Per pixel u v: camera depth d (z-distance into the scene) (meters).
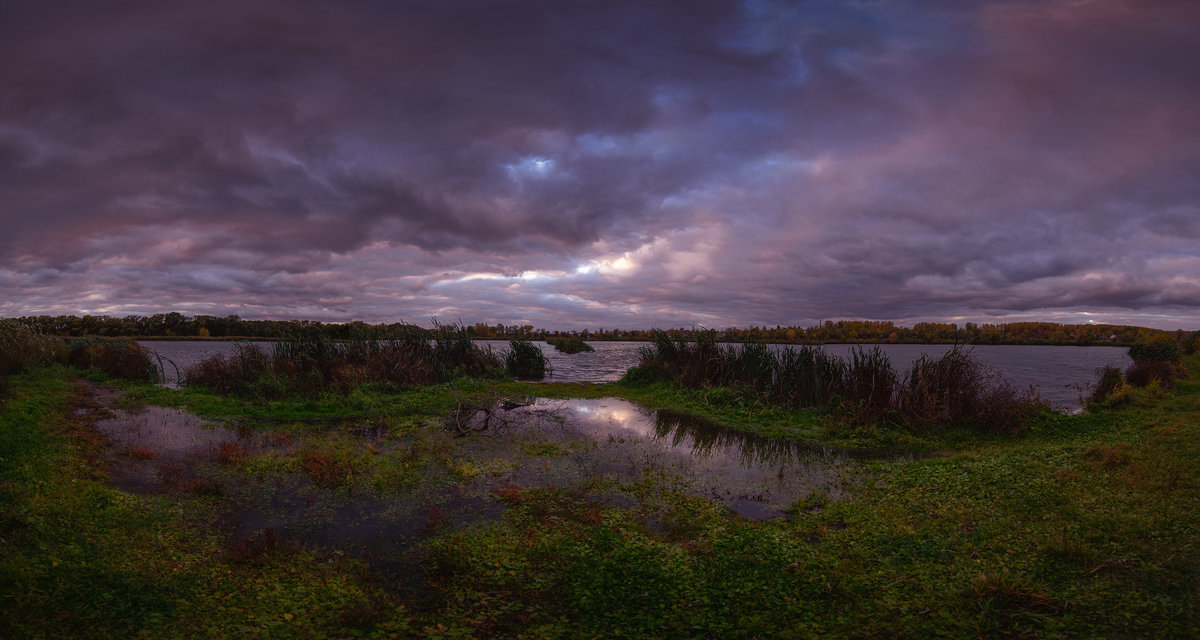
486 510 9.05
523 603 5.91
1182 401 19.30
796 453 13.84
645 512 9.09
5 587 5.01
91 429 13.81
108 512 7.72
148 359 27.27
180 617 5.14
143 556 6.48
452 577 6.56
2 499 7.25
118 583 5.46
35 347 24.62
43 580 5.22
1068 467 10.34
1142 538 6.76
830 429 16.20
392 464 11.52
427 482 10.47
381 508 9.02
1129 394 19.75
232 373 22.06
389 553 7.31
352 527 8.20
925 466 11.84
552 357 49.69
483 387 23.58
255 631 5.00
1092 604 5.24
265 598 5.72
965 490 9.77
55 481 8.59
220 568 6.43
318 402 19.17
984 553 6.78
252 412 17.42
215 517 8.36
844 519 8.67
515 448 13.46
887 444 14.89
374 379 22.66
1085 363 49.34
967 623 5.03
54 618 4.64
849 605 5.64
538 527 8.20
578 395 23.27
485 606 5.84
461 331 29.05
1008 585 5.55
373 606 5.63
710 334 25.81
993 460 11.55
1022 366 45.19
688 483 10.90
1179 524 7.02
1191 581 5.53
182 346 50.34
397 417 17.19
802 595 5.88
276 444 13.44
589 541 7.48
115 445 12.49
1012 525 7.66
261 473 10.75
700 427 17.05
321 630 5.14
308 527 8.16
